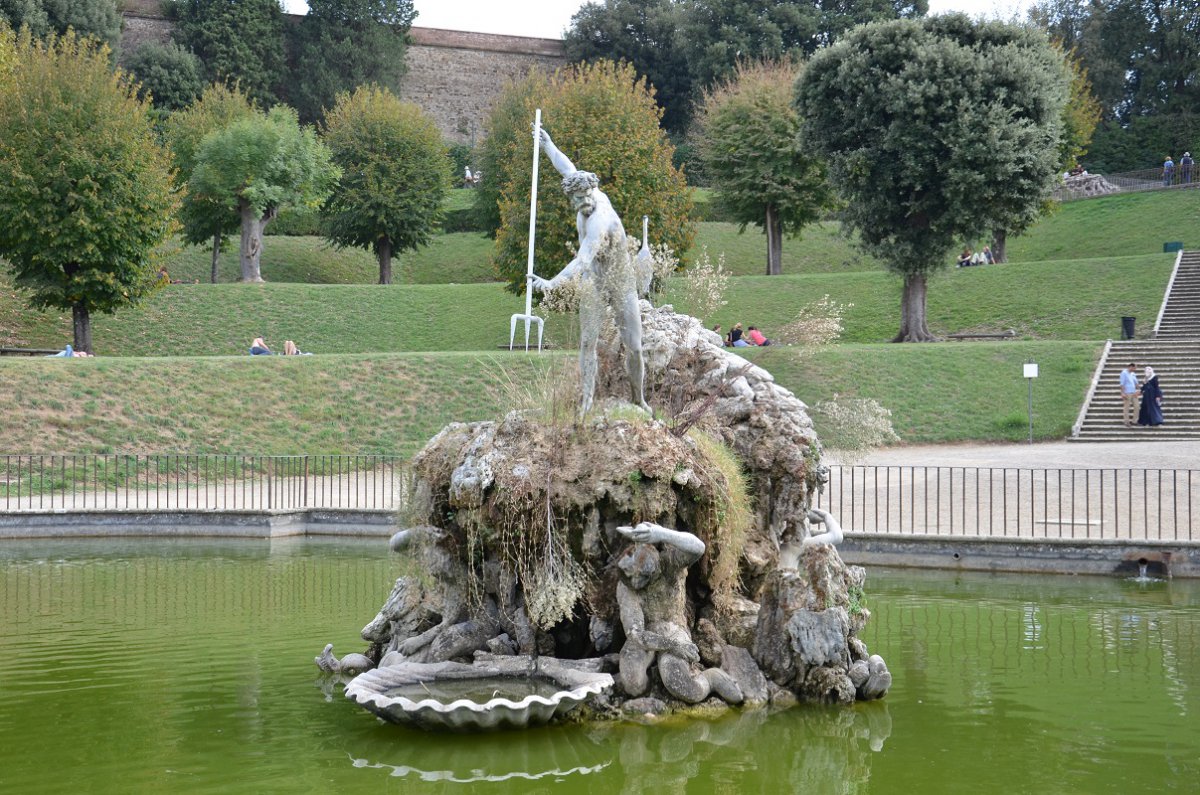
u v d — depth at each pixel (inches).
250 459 1130.0
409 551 427.8
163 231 1560.0
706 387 461.1
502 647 400.2
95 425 1131.3
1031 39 1590.8
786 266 2354.8
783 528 436.8
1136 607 582.6
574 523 392.5
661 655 387.2
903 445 1152.8
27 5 2684.5
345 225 2257.6
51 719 383.2
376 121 2269.9
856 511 845.8
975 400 1235.2
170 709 394.6
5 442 1079.6
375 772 328.5
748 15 3063.5
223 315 1776.6
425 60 3302.2
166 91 2891.2
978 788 315.9
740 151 2106.3
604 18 3321.9
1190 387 1229.1
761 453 442.9
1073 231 2256.4
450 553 413.7
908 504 858.1
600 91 1660.9
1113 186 2554.1
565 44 3403.1
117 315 1727.4
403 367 1322.6
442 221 2468.0
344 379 1288.1
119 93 1546.5
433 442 432.8
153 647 492.1
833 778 323.6
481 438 410.6
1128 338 1446.9
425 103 3302.2
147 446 1123.3
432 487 420.8
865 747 353.1
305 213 2269.9
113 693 415.8
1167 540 677.3
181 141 2369.6
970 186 1502.2
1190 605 587.2
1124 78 3100.4
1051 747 352.5
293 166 2094.0
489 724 358.0
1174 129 2942.9
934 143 1518.2
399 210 2233.0
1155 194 2322.8
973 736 364.8
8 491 946.7
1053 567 696.4
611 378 459.2
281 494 965.8
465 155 3132.4
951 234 1560.0
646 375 466.6
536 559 389.4
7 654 478.6
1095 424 1172.5
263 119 2233.0
